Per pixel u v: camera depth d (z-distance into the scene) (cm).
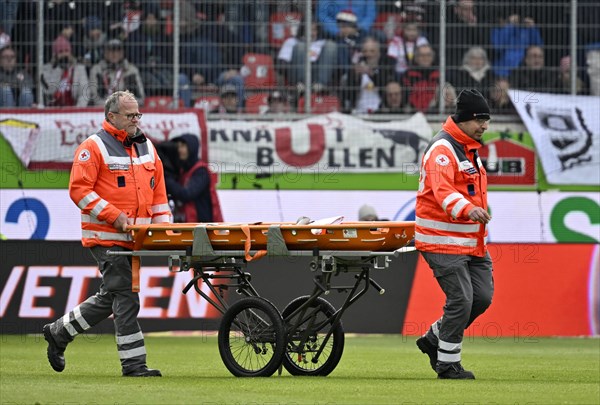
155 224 3038
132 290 3039
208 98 5522
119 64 5503
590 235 5491
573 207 5488
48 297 4941
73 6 5491
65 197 5441
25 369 3428
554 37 5538
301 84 5541
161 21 5497
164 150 5447
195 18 5503
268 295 4744
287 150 5494
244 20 5519
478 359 4103
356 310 4875
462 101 3034
